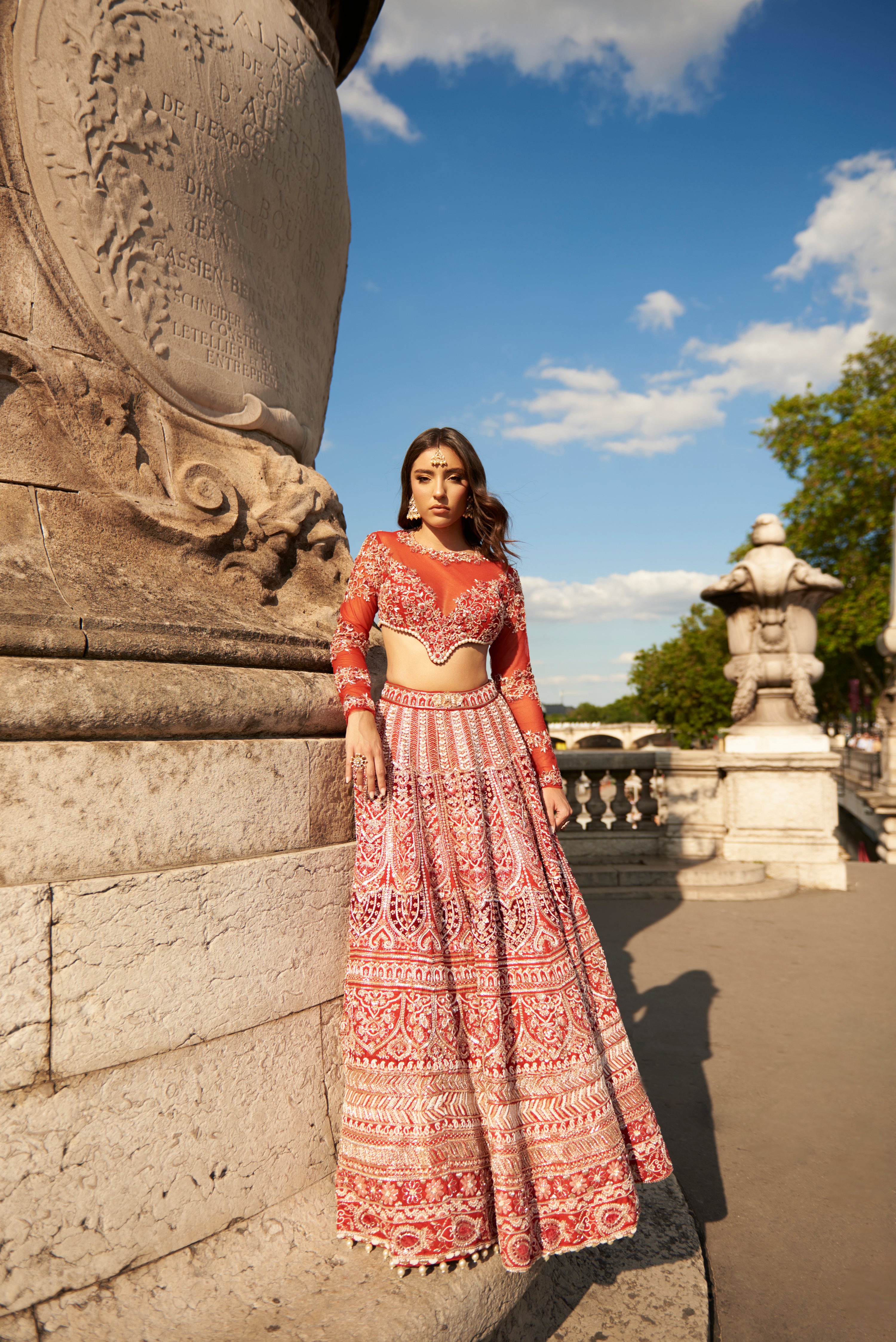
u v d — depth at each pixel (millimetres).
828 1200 2482
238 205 2334
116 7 1981
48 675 1466
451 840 1808
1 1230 1327
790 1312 1975
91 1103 1421
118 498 1886
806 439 26094
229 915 1624
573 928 1932
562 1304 1892
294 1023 1743
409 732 1893
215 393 2209
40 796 1412
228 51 2291
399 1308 1505
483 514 2107
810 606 7574
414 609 1934
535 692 2162
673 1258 2123
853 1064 3502
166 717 1595
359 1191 1625
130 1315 1404
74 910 1408
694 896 6805
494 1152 1622
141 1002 1483
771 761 7316
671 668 32594
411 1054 1637
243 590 2096
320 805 1887
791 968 4914
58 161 1871
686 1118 3037
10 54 1838
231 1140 1604
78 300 1905
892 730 13109
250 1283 1535
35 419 1831
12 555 1669
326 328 2908
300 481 2332
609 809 7840
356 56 3533
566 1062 1725
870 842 14562
